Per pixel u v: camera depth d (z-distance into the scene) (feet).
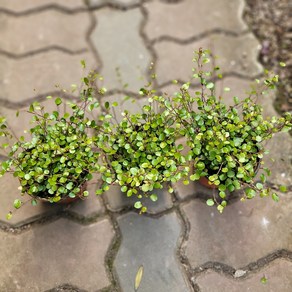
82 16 3.65
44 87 3.31
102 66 3.40
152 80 3.32
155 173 2.49
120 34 3.56
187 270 2.70
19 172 2.51
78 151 2.57
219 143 2.51
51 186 2.54
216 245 2.76
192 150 2.56
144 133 2.61
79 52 3.47
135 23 3.61
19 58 3.44
